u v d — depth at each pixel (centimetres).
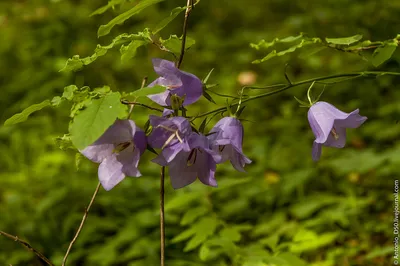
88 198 655
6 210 635
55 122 880
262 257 424
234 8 1310
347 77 363
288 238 547
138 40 309
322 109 312
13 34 1123
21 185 693
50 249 599
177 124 256
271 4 1316
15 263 567
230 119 293
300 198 626
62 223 623
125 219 623
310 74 945
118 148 256
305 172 639
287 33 1084
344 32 1047
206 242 452
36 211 623
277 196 635
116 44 306
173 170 274
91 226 605
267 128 825
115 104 237
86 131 230
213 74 1023
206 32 1204
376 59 372
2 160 805
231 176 687
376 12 1055
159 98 278
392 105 771
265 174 685
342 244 557
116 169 260
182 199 481
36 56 1060
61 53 1077
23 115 276
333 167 671
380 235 564
